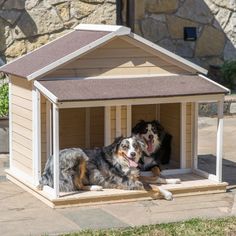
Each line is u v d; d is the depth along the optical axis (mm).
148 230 6043
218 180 7184
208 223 6223
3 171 7883
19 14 9930
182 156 7512
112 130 7172
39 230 6082
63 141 7652
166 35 11609
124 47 7047
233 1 11961
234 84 11586
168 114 7789
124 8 10828
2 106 8680
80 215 6434
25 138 7242
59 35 10094
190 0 11719
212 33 11898
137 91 6809
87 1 10133
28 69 7074
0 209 6602
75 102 6555
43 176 6895
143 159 7301
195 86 7047
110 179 6918
